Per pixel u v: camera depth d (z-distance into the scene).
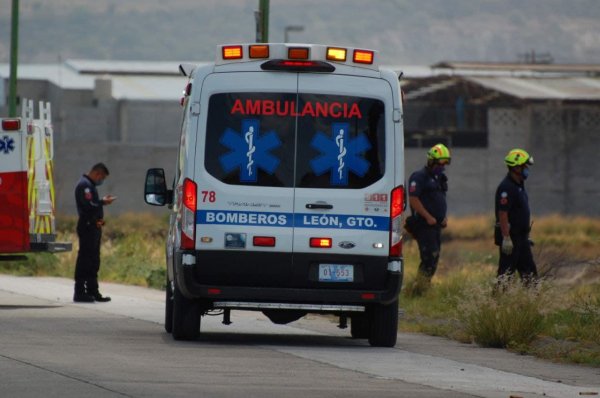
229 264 41.44
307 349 41.12
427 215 58.56
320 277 41.66
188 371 34.19
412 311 54.84
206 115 41.44
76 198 59.00
